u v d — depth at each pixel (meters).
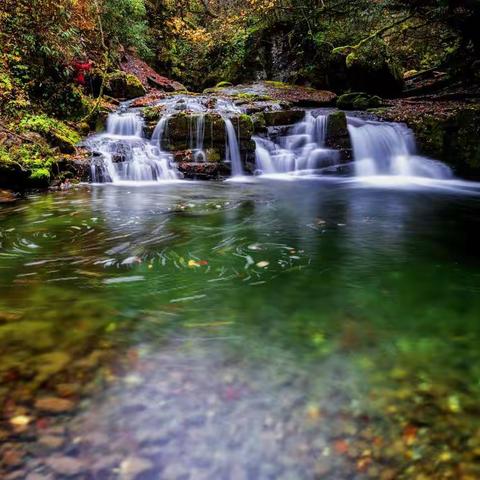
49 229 4.67
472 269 3.43
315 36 15.88
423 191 7.81
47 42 9.80
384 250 3.96
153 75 16.25
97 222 5.03
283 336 2.34
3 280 3.14
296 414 1.71
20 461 1.46
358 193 7.53
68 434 1.58
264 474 1.43
